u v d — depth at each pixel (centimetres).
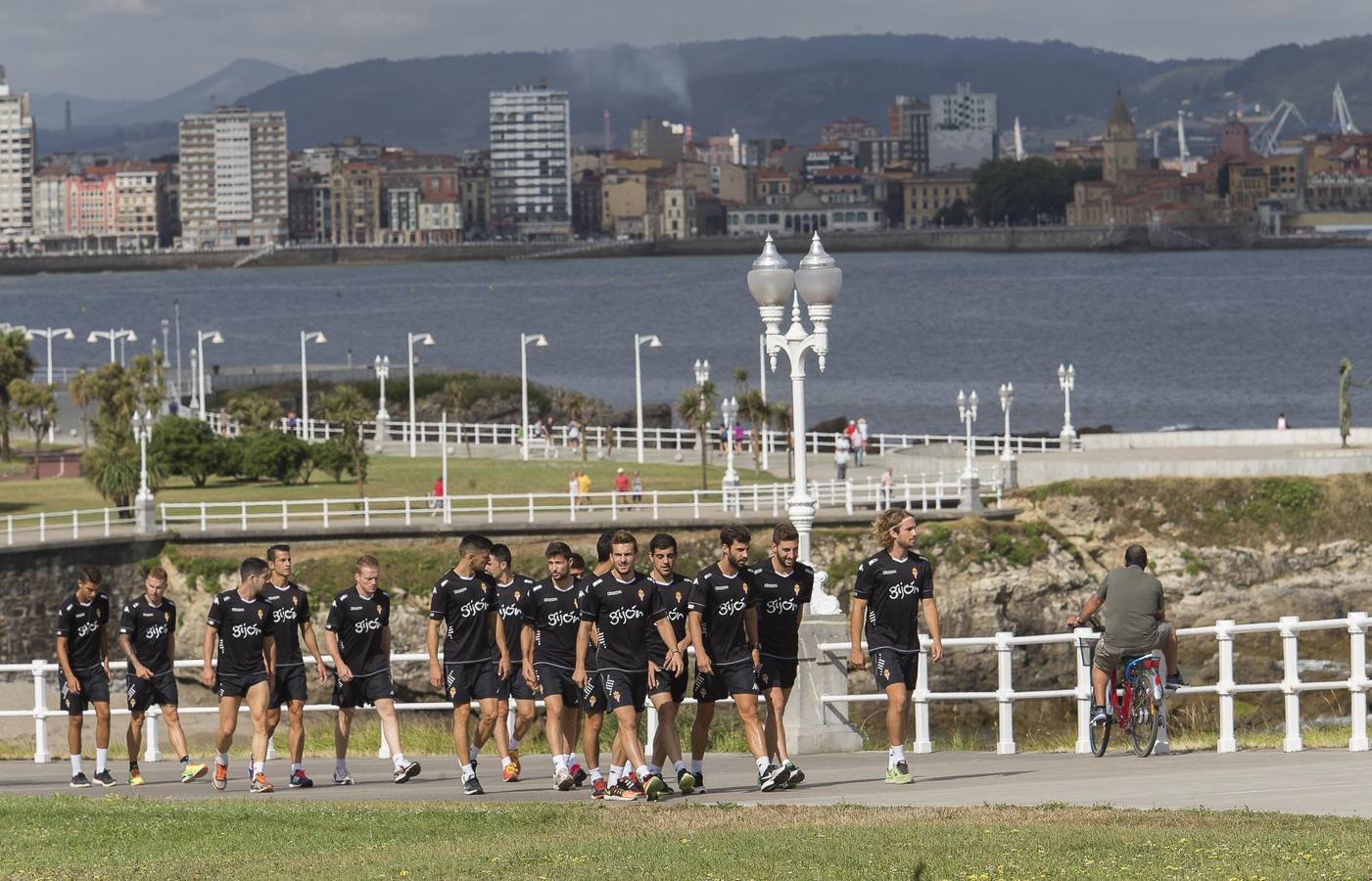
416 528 13438
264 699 4800
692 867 3198
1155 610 4828
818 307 5716
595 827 3762
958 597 13362
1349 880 2922
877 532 4353
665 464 18738
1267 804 3784
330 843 3675
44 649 12738
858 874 3083
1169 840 3278
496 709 4725
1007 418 15975
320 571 12850
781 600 4347
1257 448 16850
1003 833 3412
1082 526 14000
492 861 3341
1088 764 4756
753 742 4294
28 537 13275
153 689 5094
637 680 4297
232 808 4216
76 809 4216
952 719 11412
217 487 17038
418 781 5016
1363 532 13750
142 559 13188
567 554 4603
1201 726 9050
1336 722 9244
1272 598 13625
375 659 4909
